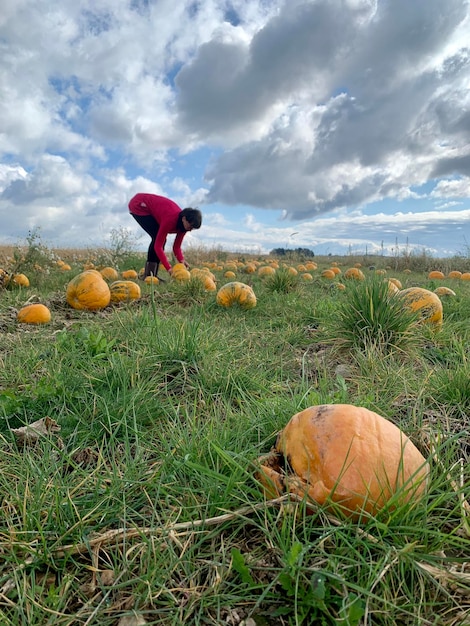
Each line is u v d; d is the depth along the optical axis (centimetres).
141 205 412
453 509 78
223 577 67
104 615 63
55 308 284
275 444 88
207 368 147
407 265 754
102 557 74
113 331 199
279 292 329
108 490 86
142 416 119
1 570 70
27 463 95
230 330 205
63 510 81
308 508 74
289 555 64
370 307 178
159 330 178
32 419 118
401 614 62
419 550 70
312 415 82
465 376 130
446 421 111
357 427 77
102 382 136
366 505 73
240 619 62
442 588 64
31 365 155
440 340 192
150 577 66
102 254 599
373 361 150
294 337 200
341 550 68
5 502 84
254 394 132
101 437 111
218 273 571
